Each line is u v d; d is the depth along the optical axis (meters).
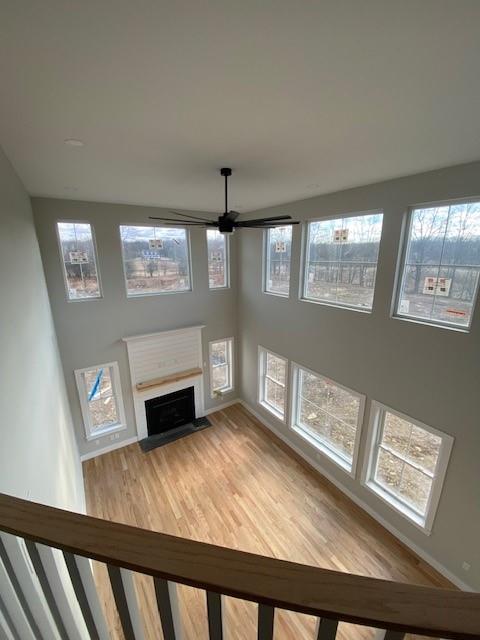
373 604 0.48
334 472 4.79
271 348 5.95
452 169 2.97
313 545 3.84
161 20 1.17
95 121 2.02
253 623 2.92
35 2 1.07
